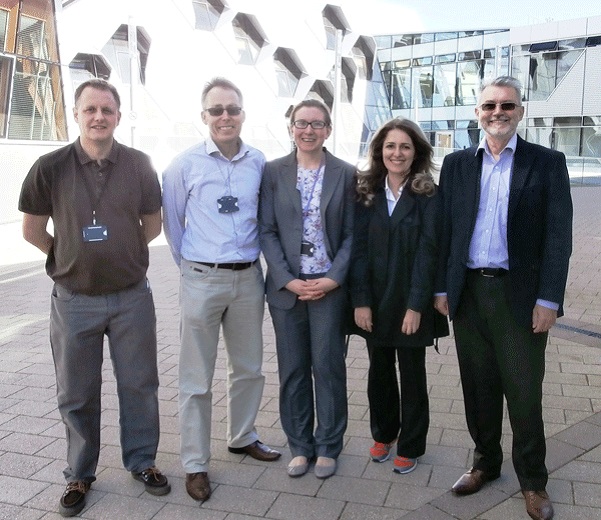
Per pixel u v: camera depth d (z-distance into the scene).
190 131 29.16
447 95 38.62
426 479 3.38
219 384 4.81
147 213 3.26
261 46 33.81
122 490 3.33
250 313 3.48
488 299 3.04
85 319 3.18
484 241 3.03
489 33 36.16
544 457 3.05
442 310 3.25
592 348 5.47
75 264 3.07
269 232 3.43
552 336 5.82
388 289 3.30
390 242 3.29
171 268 9.68
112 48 26.72
